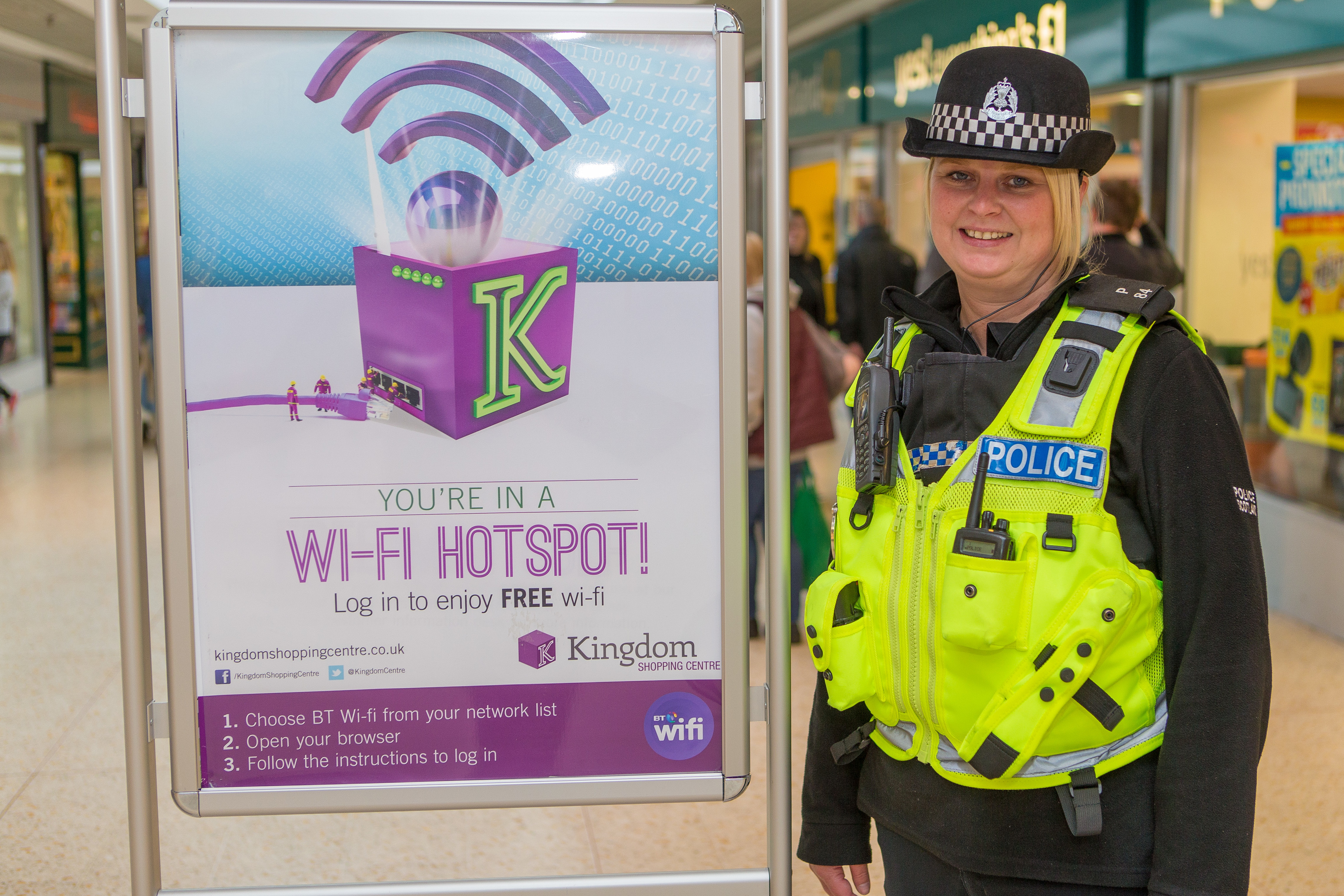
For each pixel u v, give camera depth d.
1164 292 1.44
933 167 1.62
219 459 1.55
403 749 1.60
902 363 1.65
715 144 1.56
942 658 1.46
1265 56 4.79
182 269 1.53
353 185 1.54
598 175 1.55
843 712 1.73
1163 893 1.36
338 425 1.56
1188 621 1.40
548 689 1.60
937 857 1.55
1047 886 1.47
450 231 1.54
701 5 1.54
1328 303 4.86
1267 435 5.34
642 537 1.59
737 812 3.46
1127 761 1.44
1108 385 1.42
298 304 1.54
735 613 1.60
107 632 5.13
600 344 1.57
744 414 1.57
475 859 3.17
